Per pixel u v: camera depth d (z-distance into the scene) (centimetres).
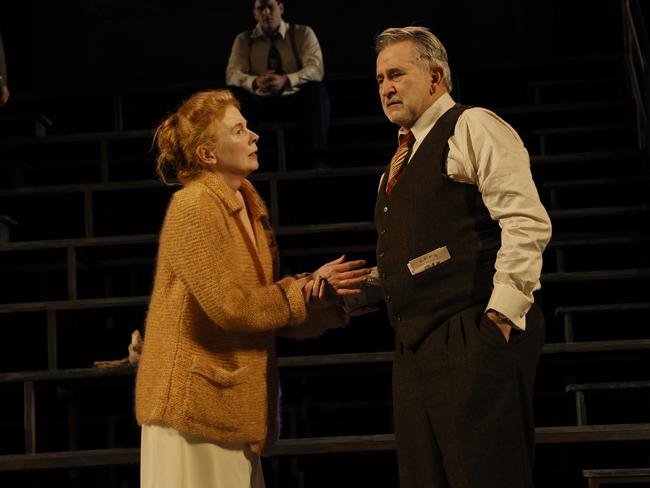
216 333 277
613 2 754
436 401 266
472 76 669
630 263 540
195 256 271
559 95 665
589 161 558
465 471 259
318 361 453
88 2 796
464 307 267
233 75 597
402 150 287
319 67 591
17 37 796
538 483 502
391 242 278
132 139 611
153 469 274
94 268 554
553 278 485
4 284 580
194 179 288
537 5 771
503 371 259
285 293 281
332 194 577
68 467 413
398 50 281
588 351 446
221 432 274
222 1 793
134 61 793
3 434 531
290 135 620
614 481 354
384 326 539
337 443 403
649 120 539
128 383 489
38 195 554
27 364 557
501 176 261
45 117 652
